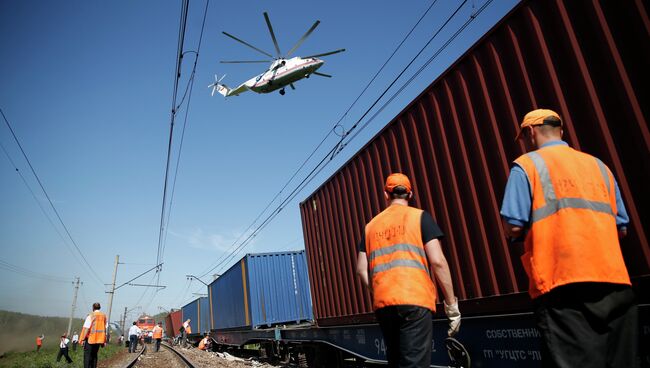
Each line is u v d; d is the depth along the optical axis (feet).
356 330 20.86
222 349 67.26
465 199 13.99
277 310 43.06
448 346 13.08
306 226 27.94
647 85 9.07
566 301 5.51
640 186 9.21
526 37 11.89
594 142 10.11
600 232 5.71
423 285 7.62
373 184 19.67
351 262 21.30
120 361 59.06
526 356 11.50
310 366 28.76
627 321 5.43
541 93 11.39
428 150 15.92
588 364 5.25
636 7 9.30
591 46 10.21
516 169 6.54
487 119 13.12
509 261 12.18
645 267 9.14
